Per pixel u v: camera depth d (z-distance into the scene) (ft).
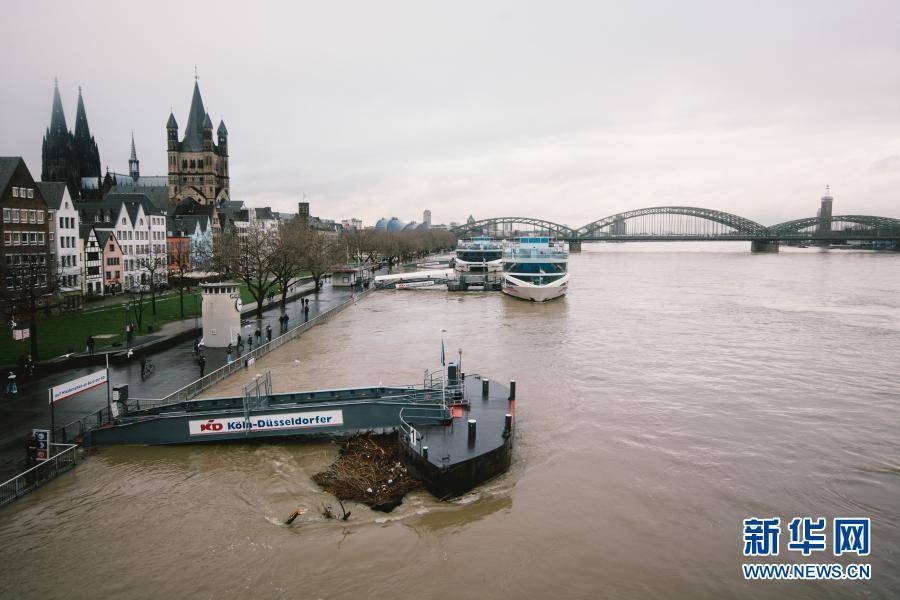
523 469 113.29
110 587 77.97
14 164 252.62
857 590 80.23
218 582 79.41
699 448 124.57
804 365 196.24
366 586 79.10
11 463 105.19
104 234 342.44
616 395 160.66
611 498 102.99
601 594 78.48
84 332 217.15
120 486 104.22
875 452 123.34
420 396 128.47
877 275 594.24
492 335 249.75
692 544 90.02
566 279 402.11
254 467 112.16
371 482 104.99
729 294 417.69
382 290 454.81
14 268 230.89
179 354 193.26
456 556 85.76
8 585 77.92
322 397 131.44
